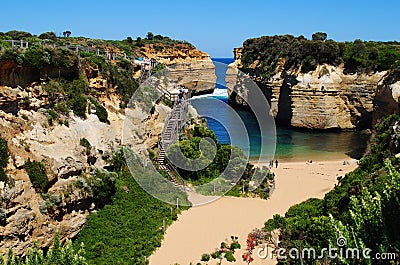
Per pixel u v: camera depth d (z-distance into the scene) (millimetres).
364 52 76688
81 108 27312
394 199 9609
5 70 22172
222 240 23703
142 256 21047
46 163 21656
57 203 20938
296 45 81875
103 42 63375
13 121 21844
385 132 33625
